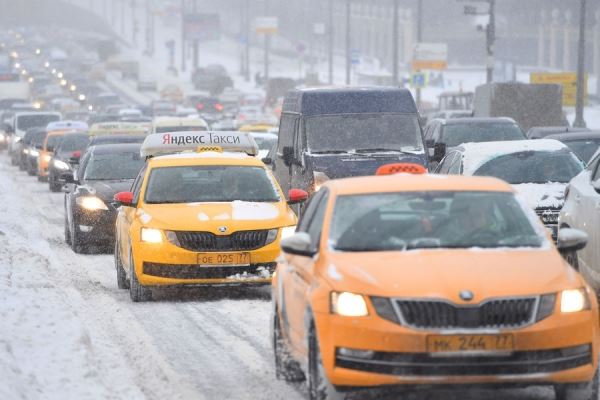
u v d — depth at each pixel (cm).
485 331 1703
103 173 4812
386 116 4603
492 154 3862
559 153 3847
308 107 4625
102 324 2809
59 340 2377
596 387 1792
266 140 7162
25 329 2481
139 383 2144
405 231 1936
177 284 3133
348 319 1742
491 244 1920
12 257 3903
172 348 2481
